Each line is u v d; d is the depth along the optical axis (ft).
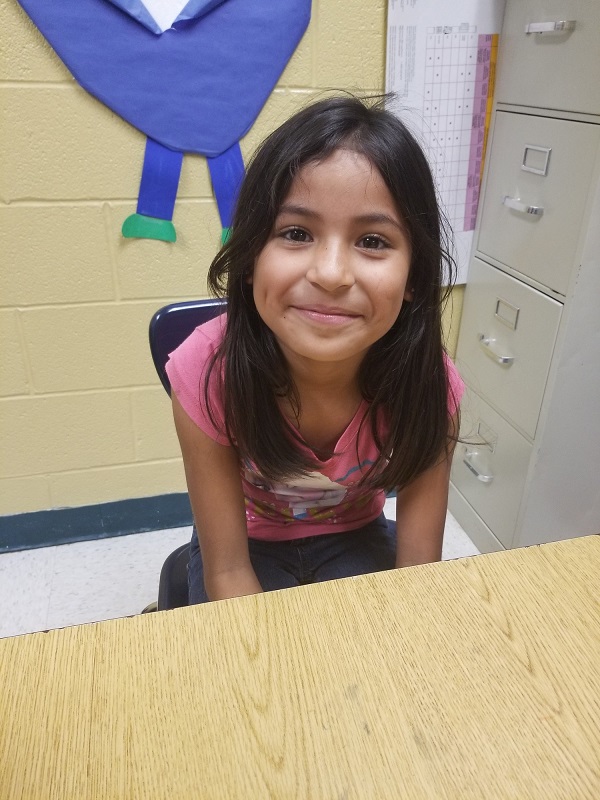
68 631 1.54
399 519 2.85
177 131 4.12
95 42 3.81
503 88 4.35
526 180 4.16
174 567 3.34
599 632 1.56
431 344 2.43
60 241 4.27
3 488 4.97
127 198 4.24
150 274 4.50
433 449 2.63
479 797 1.23
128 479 5.18
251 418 2.46
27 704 1.37
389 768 1.27
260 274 2.01
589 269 3.74
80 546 5.24
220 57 4.00
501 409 4.73
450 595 1.66
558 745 1.32
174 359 2.60
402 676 1.45
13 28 3.70
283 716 1.36
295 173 1.92
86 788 1.23
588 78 3.48
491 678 1.45
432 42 4.27
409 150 2.03
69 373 4.68
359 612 1.60
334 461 2.73
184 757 1.28
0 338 4.47
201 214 4.40
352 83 4.31
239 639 1.53
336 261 1.86
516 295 4.39
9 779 1.24
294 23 4.02
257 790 1.23
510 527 4.73
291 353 2.38
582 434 4.35
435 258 2.26
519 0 4.08
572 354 3.99
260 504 3.07
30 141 3.98
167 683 1.42
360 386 2.58
